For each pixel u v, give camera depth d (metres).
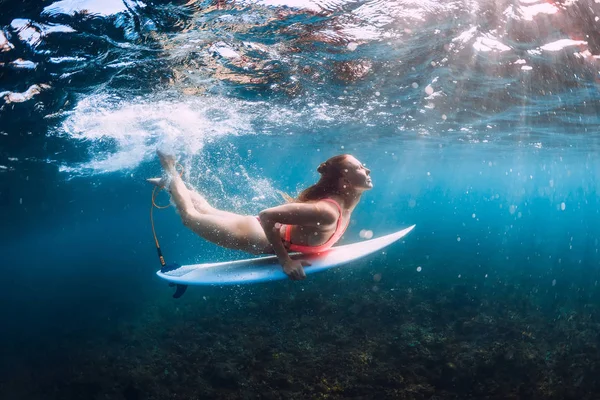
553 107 14.34
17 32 6.05
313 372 12.62
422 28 7.06
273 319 17.64
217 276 4.03
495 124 18.42
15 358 17.69
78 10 5.54
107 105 10.76
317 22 6.58
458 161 39.62
